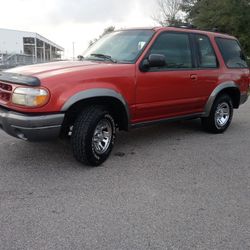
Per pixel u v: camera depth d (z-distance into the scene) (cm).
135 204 378
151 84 538
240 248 302
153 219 347
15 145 575
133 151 566
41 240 308
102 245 303
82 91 448
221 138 665
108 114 489
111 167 489
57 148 562
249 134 705
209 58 654
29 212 356
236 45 735
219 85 665
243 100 750
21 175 452
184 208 372
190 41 616
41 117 427
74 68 469
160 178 454
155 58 512
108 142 502
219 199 396
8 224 332
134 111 525
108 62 523
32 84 423
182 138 656
